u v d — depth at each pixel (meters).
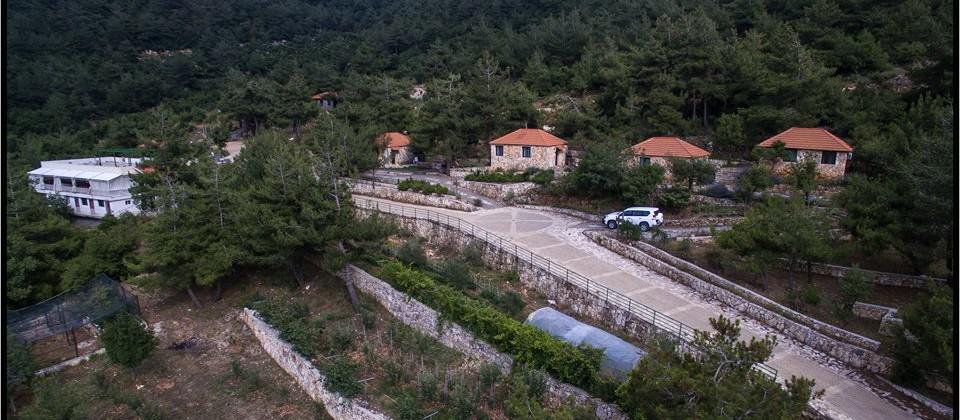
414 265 31.41
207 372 26.81
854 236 25.62
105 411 23.91
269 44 121.00
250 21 130.12
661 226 35.53
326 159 34.97
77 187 55.72
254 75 100.12
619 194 39.84
